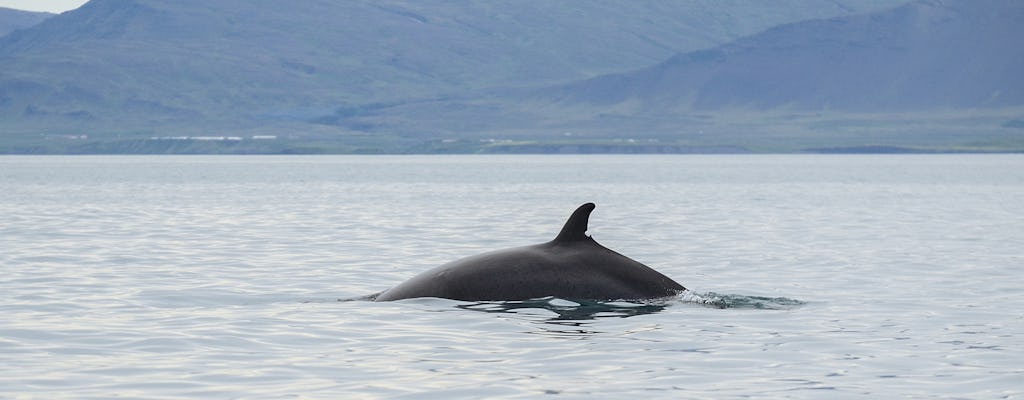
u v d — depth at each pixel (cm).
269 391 5153
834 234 15388
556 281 7475
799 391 5172
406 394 5091
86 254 11931
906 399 5025
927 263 11125
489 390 5166
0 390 5184
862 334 6625
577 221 7781
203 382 5341
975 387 5247
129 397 5053
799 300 8106
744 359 5869
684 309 7362
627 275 7631
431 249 12750
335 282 9412
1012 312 7575
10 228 16388
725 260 11581
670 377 5447
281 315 7225
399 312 7169
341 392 5128
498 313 7088
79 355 5966
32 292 8569
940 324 7038
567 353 5988
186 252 12212
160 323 6969
